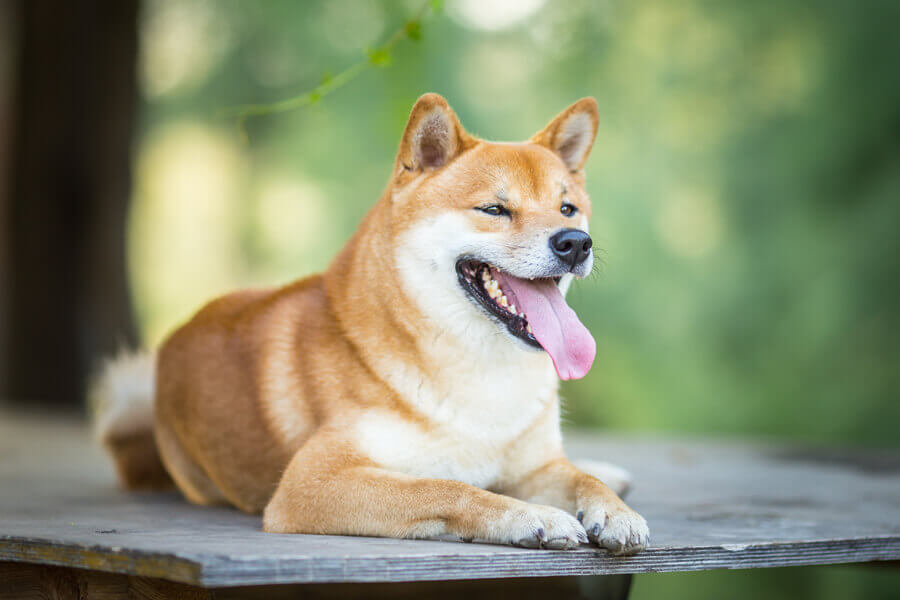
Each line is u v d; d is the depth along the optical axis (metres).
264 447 3.55
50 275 11.76
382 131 12.99
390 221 3.44
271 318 3.70
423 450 3.26
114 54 11.77
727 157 12.98
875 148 11.80
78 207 11.78
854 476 5.52
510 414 3.33
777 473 5.67
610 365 14.09
